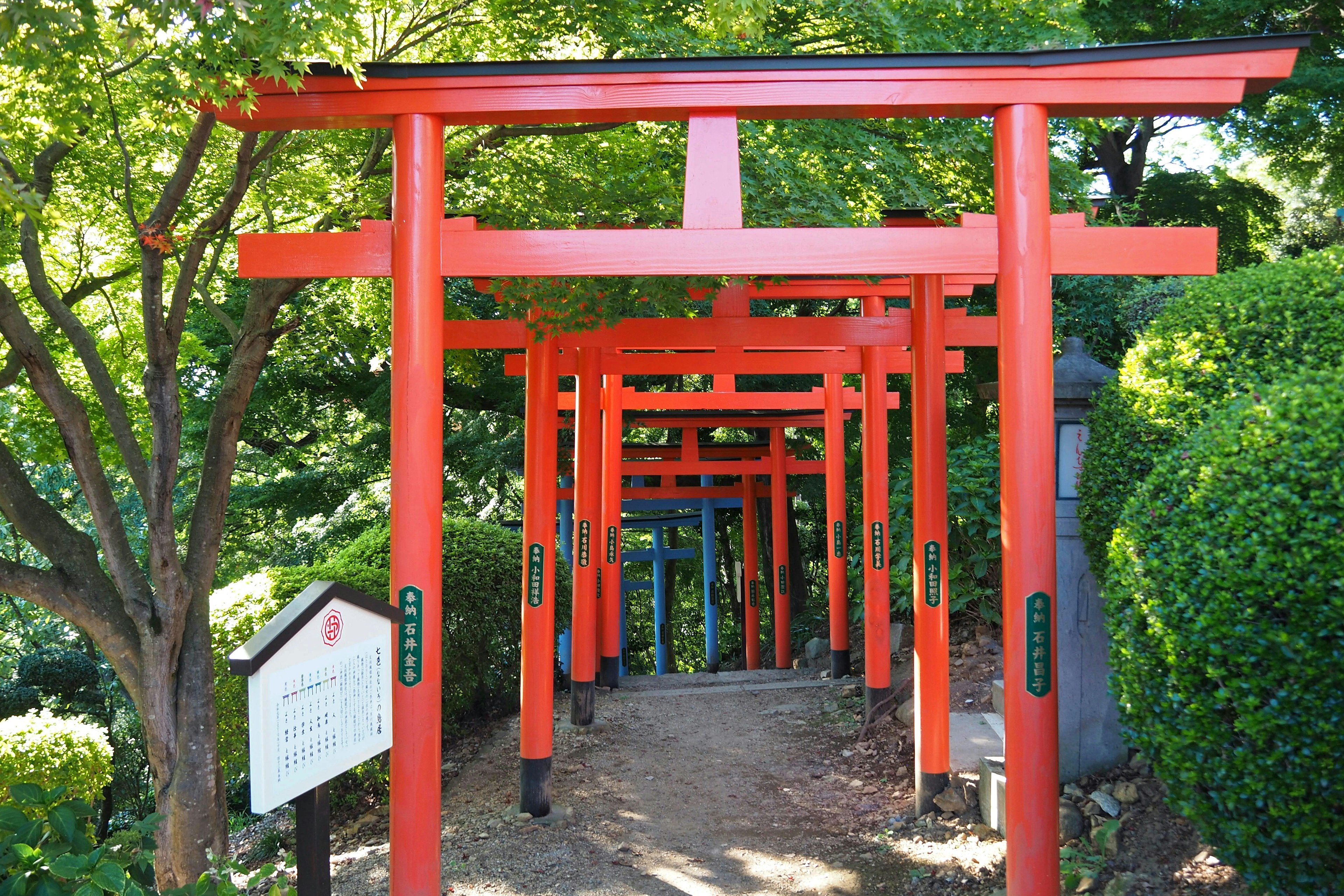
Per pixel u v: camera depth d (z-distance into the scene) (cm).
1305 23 1166
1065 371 488
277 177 556
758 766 710
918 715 570
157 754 459
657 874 512
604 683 1042
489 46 598
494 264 387
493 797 661
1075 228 388
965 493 797
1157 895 384
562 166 580
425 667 377
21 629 1355
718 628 1666
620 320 564
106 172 528
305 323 876
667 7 585
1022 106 376
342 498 1342
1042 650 374
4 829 294
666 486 1515
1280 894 297
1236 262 1319
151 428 670
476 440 1288
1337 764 267
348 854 598
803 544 1736
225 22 305
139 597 450
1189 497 315
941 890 460
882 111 383
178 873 457
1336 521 266
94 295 642
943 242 387
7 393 589
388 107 378
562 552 1270
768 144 557
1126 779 471
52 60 335
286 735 285
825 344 654
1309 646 267
